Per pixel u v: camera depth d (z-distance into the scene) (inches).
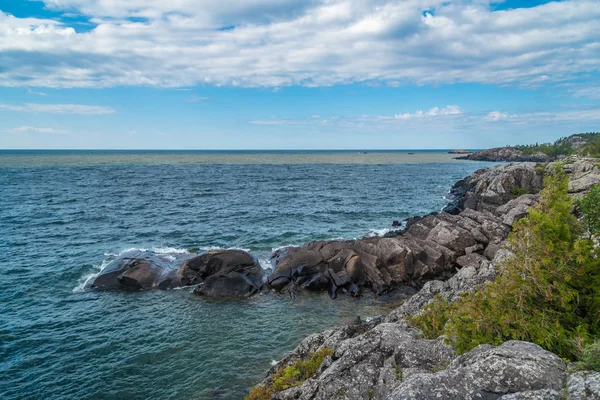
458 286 691.4
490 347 320.8
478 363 288.5
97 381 641.0
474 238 1251.2
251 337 794.2
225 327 836.6
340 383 378.6
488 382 270.1
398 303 974.4
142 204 2233.0
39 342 756.6
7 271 1127.6
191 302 966.4
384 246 1122.0
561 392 242.7
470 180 2832.2
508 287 388.5
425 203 2479.1
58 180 3218.5
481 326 382.6
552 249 379.9
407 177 4111.7
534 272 376.8
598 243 418.6
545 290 366.9
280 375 548.4
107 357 710.5
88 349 735.7
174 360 705.6
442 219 1450.5
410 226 1494.8
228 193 2743.6
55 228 1633.9
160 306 940.0
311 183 3447.3
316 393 397.1
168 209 2110.0
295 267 1089.4
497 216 1525.6
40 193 2484.0
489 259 1148.5
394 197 2701.8
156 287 1044.5
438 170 5068.9
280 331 821.9
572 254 368.2
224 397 603.8
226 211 2094.0
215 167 5211.6
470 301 422.0
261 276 1092.5
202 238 1540.4
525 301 378.0
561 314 363.3
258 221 1870.1
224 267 1085.1
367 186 3280.0
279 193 2792.8
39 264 1194.0
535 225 400.2
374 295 1018.7
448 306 521.7
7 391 611.8
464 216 1488.7
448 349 377.1
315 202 2437.3
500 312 383.6
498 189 1839.3
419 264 1103.6
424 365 366.6
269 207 2234.3
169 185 3110.2
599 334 338.3
